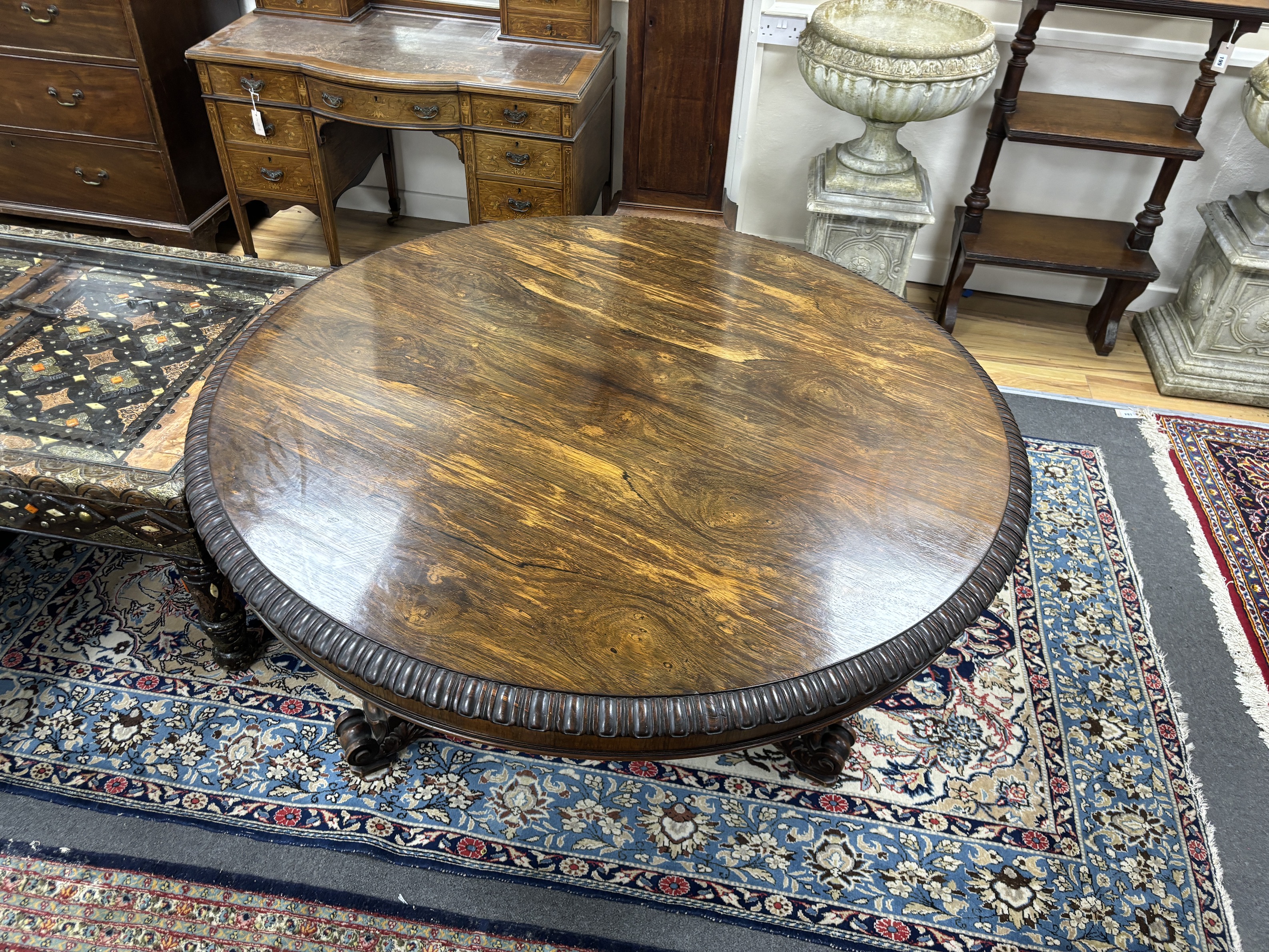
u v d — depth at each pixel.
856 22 2.80
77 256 2.18
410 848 1.62
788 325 1.69
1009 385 2.86
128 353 1.89
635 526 1.25
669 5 2.51
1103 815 1.72
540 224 1.97
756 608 1.15
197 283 2.11
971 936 1.53
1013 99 2.65
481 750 1.79
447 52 2.84
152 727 1.79
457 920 1.52
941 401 1.52
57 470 1.58
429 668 1.06
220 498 1.26
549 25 2.86
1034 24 2.50
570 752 1.12
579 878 1.59
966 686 1.95
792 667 1.08
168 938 1.47
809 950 1.51
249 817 1.65
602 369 1.55
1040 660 2.01
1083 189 3.04
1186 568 2.24
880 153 2.77
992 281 3.29
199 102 3.09
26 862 1.56
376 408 1.43
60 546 2.15
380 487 1.29
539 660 1.08
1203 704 1.93
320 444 1.36
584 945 1.50
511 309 1.69
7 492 1.62
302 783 1.71
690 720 1.03
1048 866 1.64
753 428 1.44
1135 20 2.71
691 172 2.83
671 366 1.56
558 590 1.16
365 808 1.68
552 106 2.64
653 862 1.62
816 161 3.01
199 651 1.94
